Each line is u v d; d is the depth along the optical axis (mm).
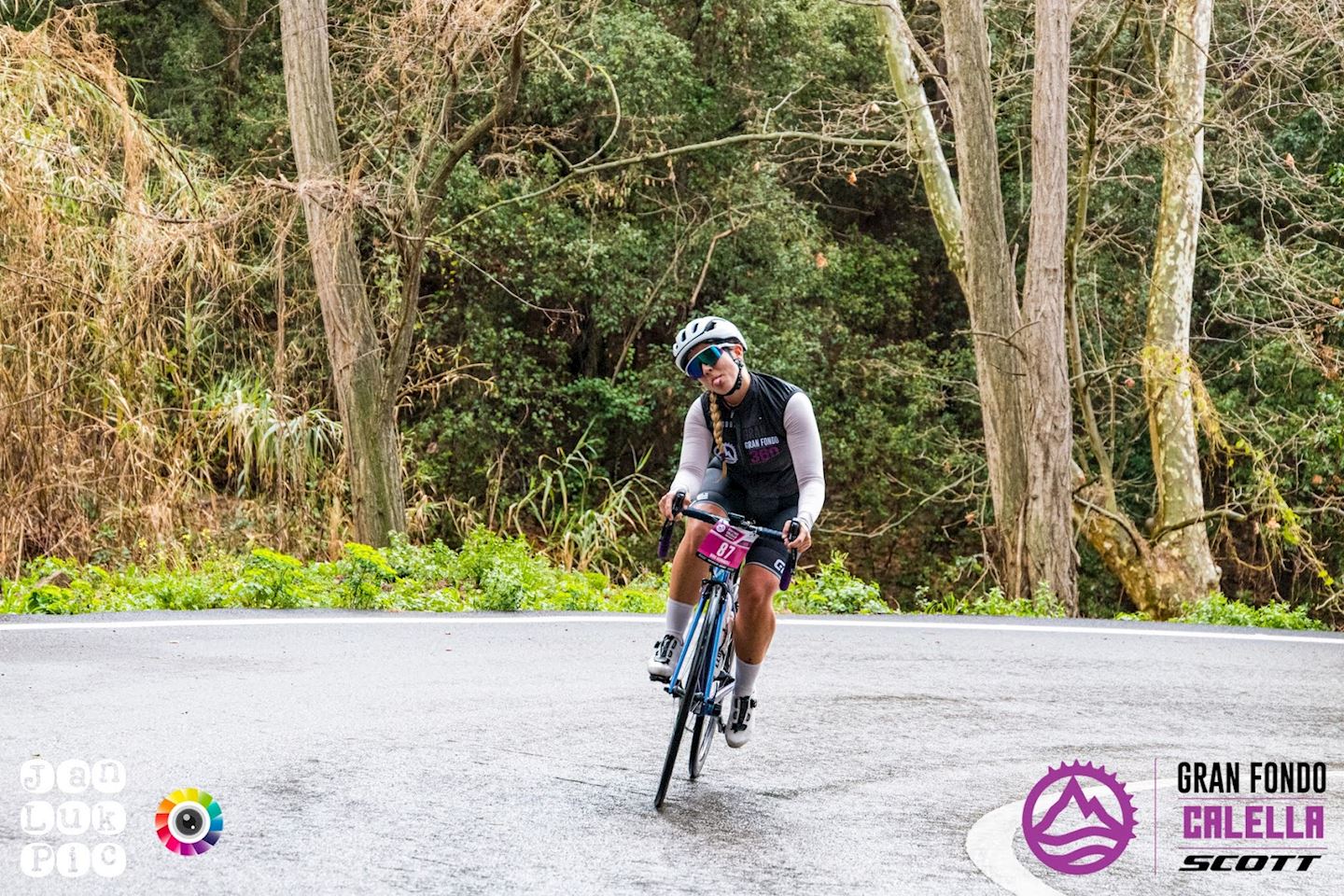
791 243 24422
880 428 25484
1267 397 22672
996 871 4820
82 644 8531
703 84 24125
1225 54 24750
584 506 22219
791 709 7582
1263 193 21859
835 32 25156
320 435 18000
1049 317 17562
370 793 5367
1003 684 8672
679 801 5551
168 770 5551
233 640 8984
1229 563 26938
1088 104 20016
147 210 16125
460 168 22141
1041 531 17547
